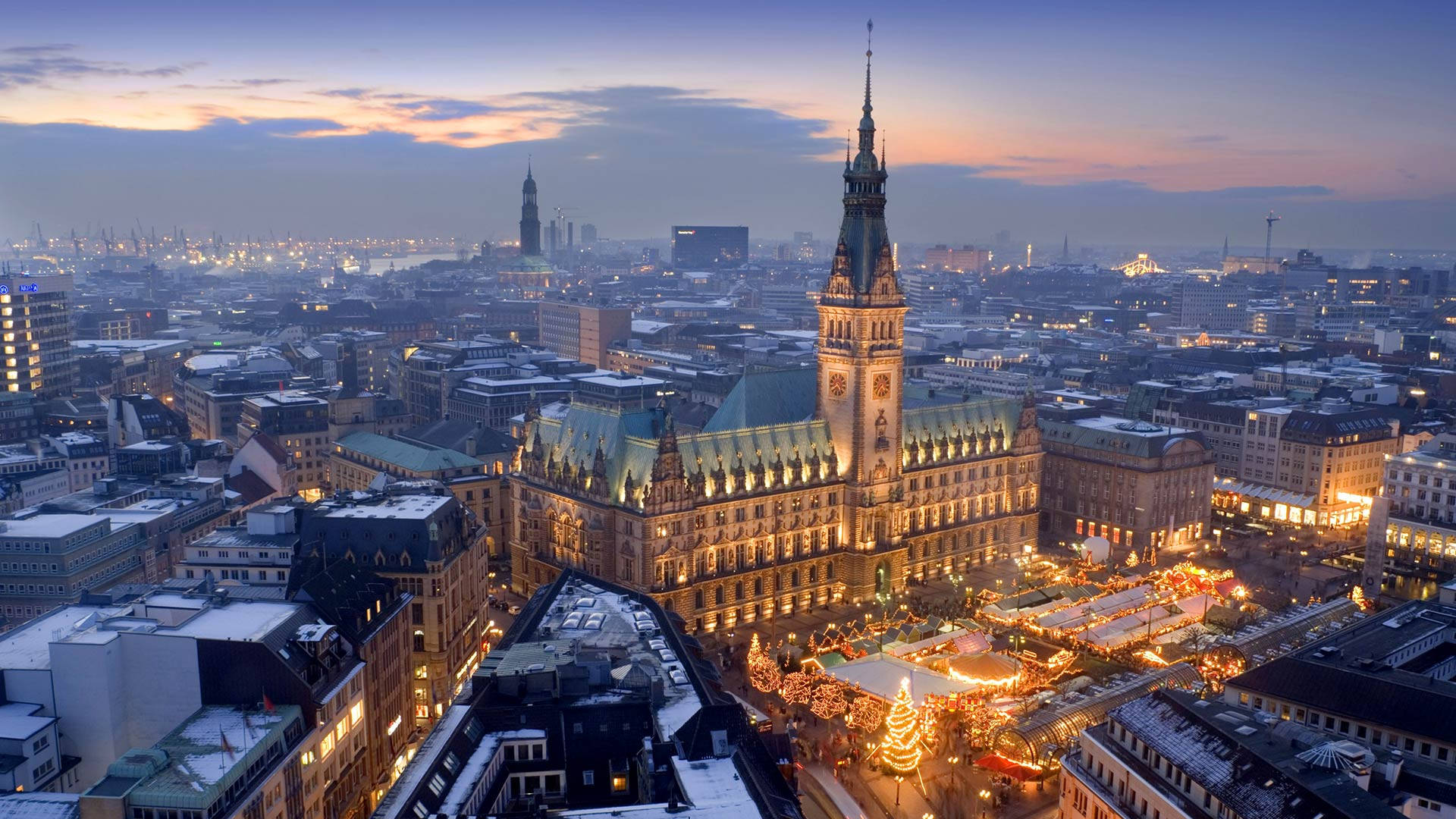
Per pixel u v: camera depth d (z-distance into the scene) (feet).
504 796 360.89
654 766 349.61
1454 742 385.29
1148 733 375.04
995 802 457.27
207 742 384.27
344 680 447.42
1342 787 317.22
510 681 389.80
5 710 410.52
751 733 370.12
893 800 459.73
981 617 645.10
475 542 617.62
